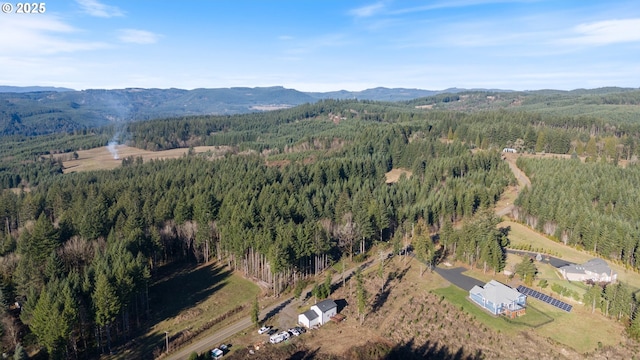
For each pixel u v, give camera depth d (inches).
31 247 3558.1
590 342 2930.6
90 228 4003.4
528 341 2957.7
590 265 3762.3
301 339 2962.6
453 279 3868.1
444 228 4473.4
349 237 4306.1
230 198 4854.8
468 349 2891.2
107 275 2950.3
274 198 4886.8
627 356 2795.3
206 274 4148.6
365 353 2787.9
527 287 3671.3
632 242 3922.2
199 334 3048.7
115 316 2854.3
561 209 4643.2
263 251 3801.7
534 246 4431.6
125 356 2790.4
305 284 3818.9
